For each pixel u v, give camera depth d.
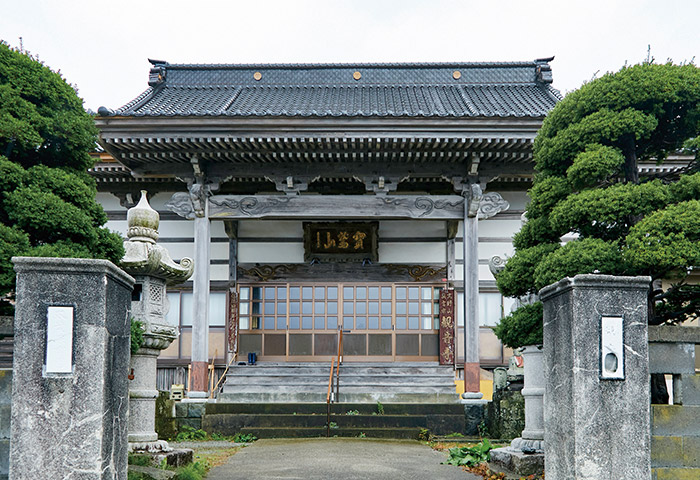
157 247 8.64
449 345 19.56
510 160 17.08
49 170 8.16
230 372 18.64
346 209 17.45
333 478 8.55
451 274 20.03
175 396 15.84
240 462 9.97
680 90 8.20
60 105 8.57
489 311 19.78
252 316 20.16
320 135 15.88
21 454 5.05
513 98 20.56
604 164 8.13
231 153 16.67
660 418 5.90
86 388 5.15
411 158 17.11
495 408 14.24
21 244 7.35
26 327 5.16
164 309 8.96
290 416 14.86
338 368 16.55
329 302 20.16
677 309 8.48
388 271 20.20
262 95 21.36
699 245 7.20
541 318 9.09
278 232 20.39
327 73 22.70
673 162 15.14
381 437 14.16
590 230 8.59
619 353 5.59
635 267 7.56
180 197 17.31
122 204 20.00
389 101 20.33
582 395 5.55
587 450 5.49
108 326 5.34
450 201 17.53
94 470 5.09
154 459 8.09
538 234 9.29
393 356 19.98
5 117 7.73
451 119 15.73
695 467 5.85
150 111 18.53
